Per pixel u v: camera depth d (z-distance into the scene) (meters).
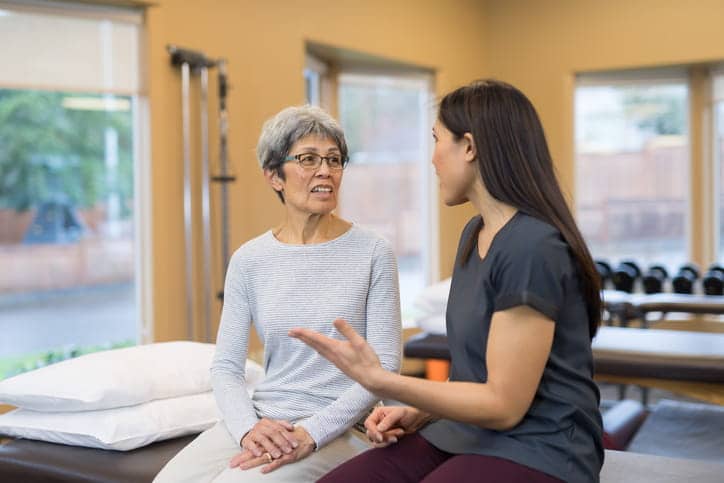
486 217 1.64
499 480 1.50
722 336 3.29
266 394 2.03
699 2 5.58
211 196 4.32
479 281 1.58
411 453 1.73
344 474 1.69
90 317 4.69
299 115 2.03
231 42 4.38
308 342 1.48
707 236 6.05
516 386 1.47
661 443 2.56
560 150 6.00
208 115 4.29
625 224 6.22
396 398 1.47
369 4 5.18
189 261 4.15
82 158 4.58
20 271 4.82
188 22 4.16
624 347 3.10
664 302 4.01
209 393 2.44
